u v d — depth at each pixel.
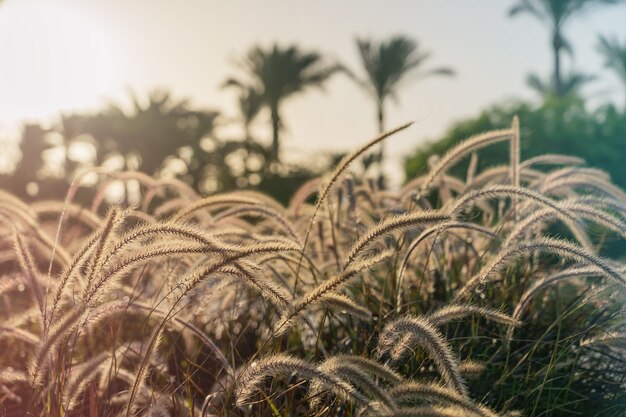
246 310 4.18
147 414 2.86
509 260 3.30
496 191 3.40
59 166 30.81
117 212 2.73
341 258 4.37
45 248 4.16
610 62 46.38
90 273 2.70
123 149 35.41
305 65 38.94
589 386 3.90
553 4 44.53
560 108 23.39
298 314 2.70
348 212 4.97
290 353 3.72
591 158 22.64
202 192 34.25
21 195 26.89
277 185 27.94
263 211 3.84
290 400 3.20
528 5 45.12
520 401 3.56
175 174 35.84
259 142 36.88
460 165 16.89
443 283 4.28
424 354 3.42
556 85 46.44
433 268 4.31
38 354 2.71
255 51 39.28
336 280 2.65
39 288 2.99
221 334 4.15
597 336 3.62
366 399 2.30
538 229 4.40
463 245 4.72
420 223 2.89
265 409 3.14
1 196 4.32
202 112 36.75
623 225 3.55
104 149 35.28
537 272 4.32
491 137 4.15
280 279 3.76
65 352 2.95
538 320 4.15
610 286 3.80
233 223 4.79
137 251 2.70
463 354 3.66
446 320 2.98
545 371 3.63
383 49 37.25
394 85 37.94
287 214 4.79
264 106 39.81
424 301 4.13
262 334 3.97
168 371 3.76
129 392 3.16
